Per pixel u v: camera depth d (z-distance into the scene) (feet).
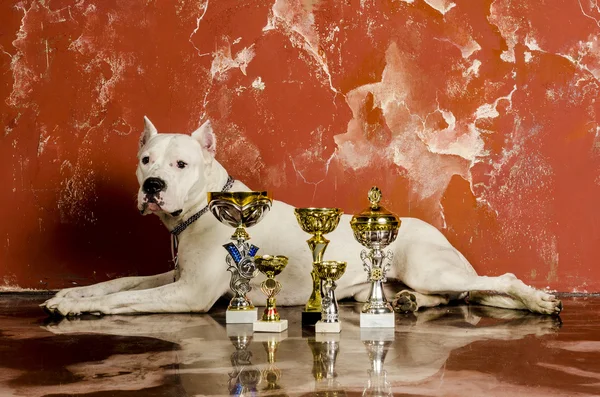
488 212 21.09
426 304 17.12
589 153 21.04
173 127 21.36
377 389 8.92
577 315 15.84
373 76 21.34
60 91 21.44
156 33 21.49
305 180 21.27
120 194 21.31
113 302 16.05
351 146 21.27
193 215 16.89
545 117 21.11
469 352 11.33
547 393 8.63
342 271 13.87
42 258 21.33
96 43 21.52
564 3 21.24
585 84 21.11
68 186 21.34
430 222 21.16
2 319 15.39
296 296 17.75
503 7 21.26
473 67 21.25
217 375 9.78
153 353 11.42
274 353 11.43
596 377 9.48
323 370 10.07
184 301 16.34
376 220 14.64
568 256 20.93
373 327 14.19
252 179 21.26
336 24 21.39
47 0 21.57
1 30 21.57
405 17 21.39
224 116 21.36
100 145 21.35
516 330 13.65
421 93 21.25
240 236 15.43
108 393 8.82
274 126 21.33
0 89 21.49
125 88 21.42
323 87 21.36
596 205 20.95
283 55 21.38
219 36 21.45
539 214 20.99
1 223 21.39
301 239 17.80
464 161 21.17
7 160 21.40
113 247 21.26
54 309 15.83
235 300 15.17
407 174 21.24
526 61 21.18
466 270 17.29
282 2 21.40
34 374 9.87
